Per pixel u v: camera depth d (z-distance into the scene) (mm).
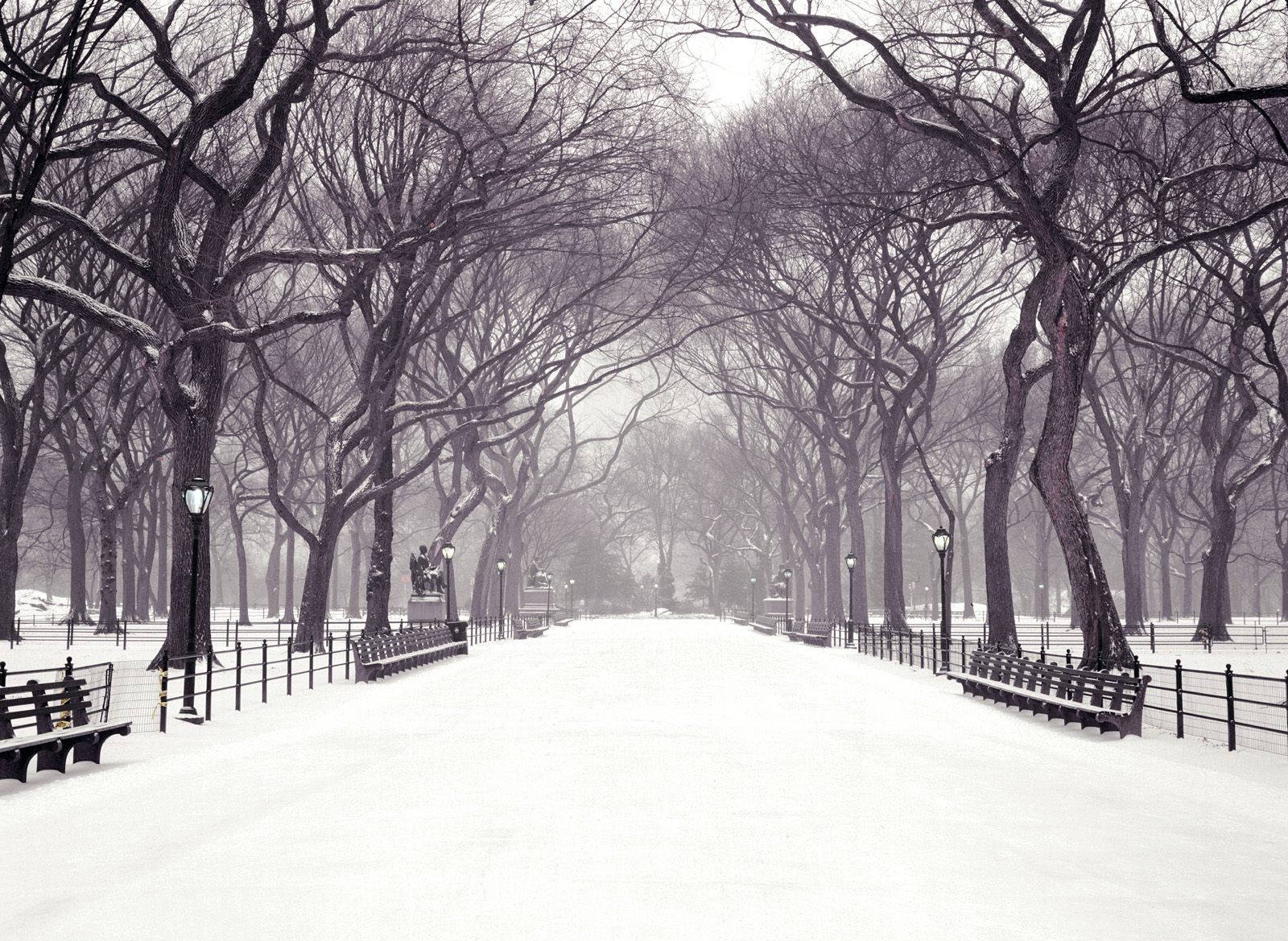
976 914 8203
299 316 30891
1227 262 49625
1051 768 15492
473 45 32031
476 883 8992
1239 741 18797
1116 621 27250
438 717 21688
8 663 34906
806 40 26531
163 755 16641
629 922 7902
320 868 9547
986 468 37094
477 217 33844
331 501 41000
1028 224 27484
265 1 28438
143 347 29891
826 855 10016
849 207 38469
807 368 62812
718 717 21625
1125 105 34594
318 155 40031
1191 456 68188
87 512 78812
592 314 52656
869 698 25953
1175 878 9344
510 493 75625
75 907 8422
